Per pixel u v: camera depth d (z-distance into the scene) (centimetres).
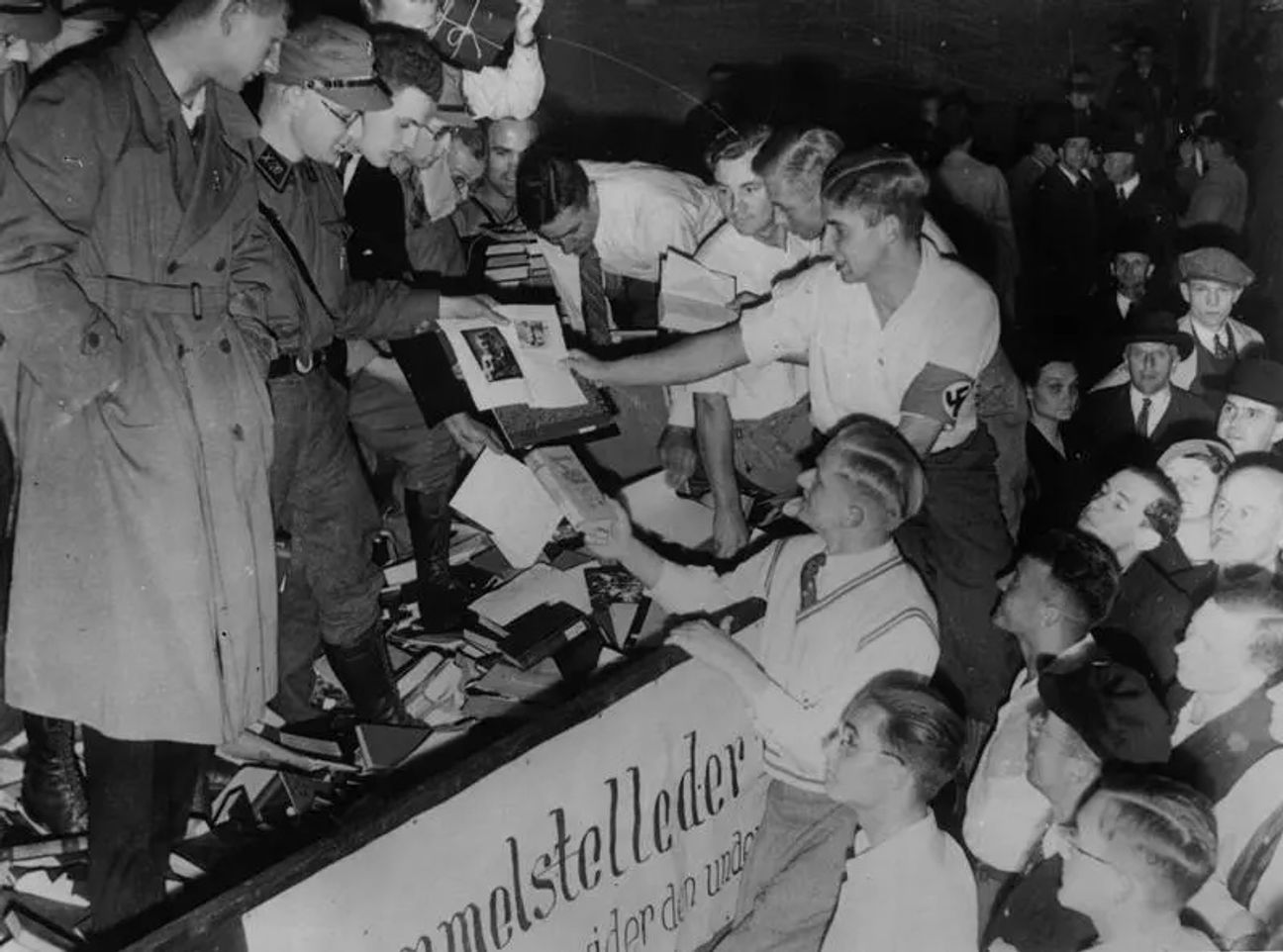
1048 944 304
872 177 363
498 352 416
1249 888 313
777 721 344
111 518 302
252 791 381
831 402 402
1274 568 382
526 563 414
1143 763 303
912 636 339
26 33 309
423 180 458
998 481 441
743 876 368
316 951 276
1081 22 1396
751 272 469
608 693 339
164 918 331
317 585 395
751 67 1159
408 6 486
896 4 1310
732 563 454
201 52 298
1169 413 540
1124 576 396
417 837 293
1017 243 988
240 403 318
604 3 1034
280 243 347
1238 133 1154
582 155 931
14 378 310
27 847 350
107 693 306
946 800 429
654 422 531
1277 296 841
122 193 294
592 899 349
